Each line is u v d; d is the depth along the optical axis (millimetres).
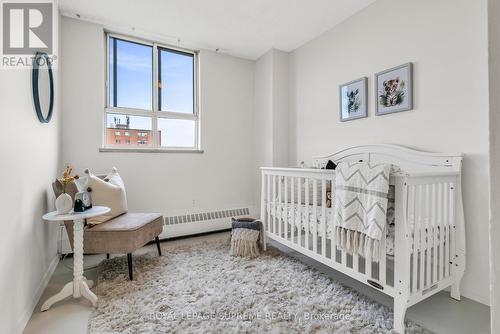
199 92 3459
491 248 367
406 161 2076
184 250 2637
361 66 2537
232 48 3430
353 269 1679
